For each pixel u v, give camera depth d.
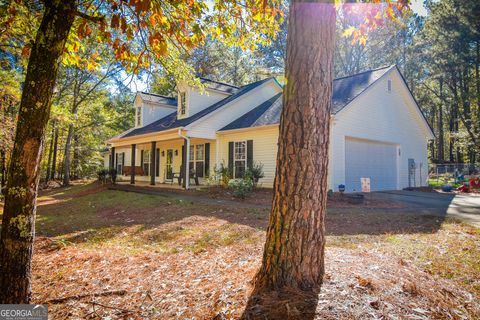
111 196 13.12
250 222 6.84
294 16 2.87
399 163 15.19
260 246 4.85
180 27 3.95
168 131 14.42
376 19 3.97
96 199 12.81
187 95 16.06
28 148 2.21
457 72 24.61
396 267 3.48
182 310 2.66
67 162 22.42
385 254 4.34
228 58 26.58
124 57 3.95
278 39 26.06
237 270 3.54
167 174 19.00
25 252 2.26
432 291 2.90
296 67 2.79
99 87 23.09
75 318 2.70
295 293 2.58
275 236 2.82
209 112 14.67
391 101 14.85
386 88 14.55
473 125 23.67
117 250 5.23
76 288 3.41
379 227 6.28
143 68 4.29
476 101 22.98
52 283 3.62
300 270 2.72
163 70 4.80
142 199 11.27
